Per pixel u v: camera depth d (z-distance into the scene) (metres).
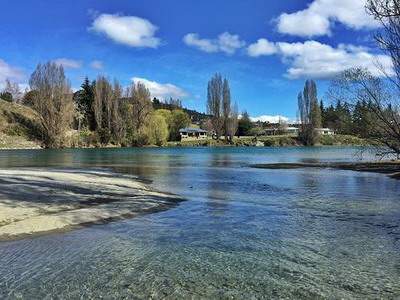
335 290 9.88
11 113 131.75
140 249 13.23
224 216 18.58
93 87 137.62
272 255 12.58
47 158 70.38
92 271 11.16
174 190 28.06
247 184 31.95
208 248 13.35
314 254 12.67
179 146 138.50
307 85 146.00
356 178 36.59
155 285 10.19
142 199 23.02
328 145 143.88
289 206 21.36
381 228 16.11
